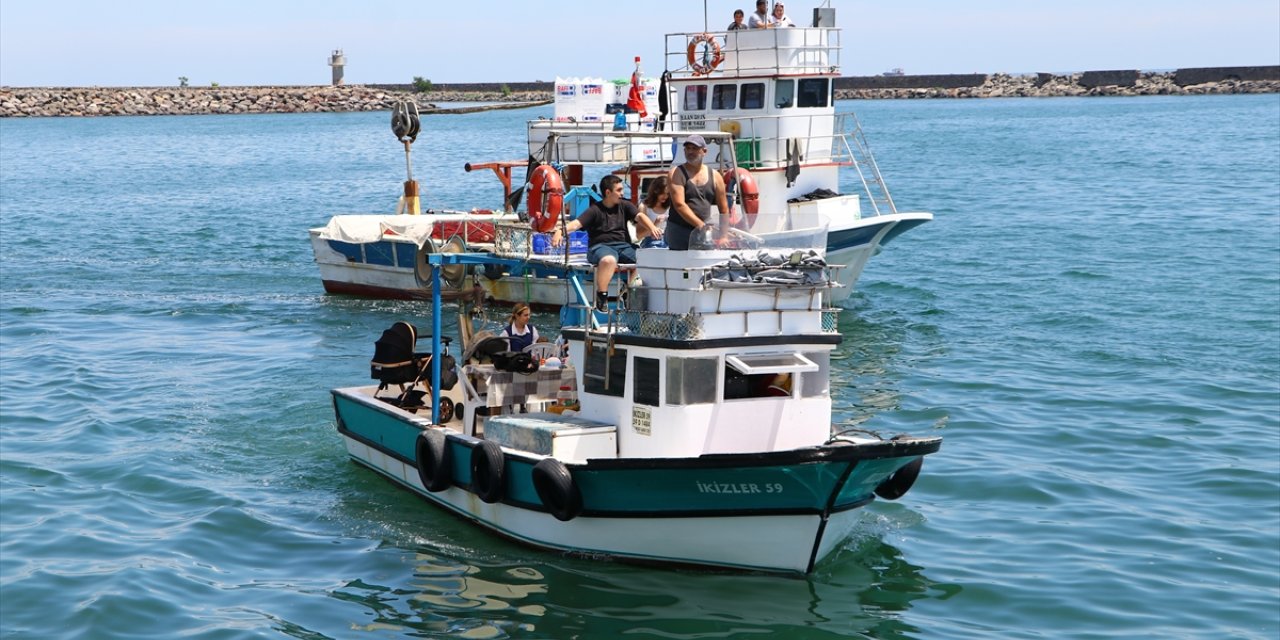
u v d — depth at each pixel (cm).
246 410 2616
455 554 1822
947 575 1734
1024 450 2312
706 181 1717
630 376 1752
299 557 1817
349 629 1577
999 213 6172
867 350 3170
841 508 1655
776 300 1716
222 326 3562
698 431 1708
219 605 1648
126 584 1700
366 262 3966
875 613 1612
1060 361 3008
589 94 4153
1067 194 6988
